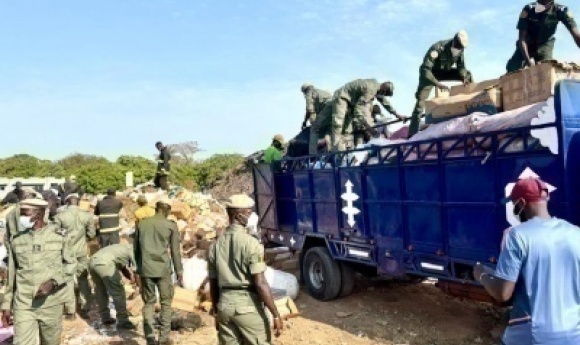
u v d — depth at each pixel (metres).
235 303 4.41
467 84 7.11
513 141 5.22
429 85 8.30
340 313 7.75
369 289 9.01
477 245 5.64
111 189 11.58
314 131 10.90
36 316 5.28
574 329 3.02
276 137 10.70
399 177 6.75
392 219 6.97
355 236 7.74
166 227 6.63
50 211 11.75
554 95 4.83
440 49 8.09
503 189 5.30
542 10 6.95
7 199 16.64
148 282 6.59
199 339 6.94
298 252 9.60
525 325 3.10
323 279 8.45
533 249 3.08
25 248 5.25
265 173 10.33
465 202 5.76
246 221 4.61
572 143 4.80
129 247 7.86
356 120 9.88
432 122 7.38
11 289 5.32
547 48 7.27
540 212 3.23
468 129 6.02
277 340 6.75
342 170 7.93
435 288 8.88
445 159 6.00
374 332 6.92
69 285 7.69
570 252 3.09
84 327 7.66
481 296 5.83
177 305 8.09
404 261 6.80
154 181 19.61
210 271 4.65
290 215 9.57
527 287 3.09
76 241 8.20
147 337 6.60
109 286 7.50
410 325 7.12
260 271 4.34
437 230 6.21
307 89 12.49
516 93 6.16
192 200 16.36
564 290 3.06
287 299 7.84
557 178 4.81
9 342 6.68
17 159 52.47
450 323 7.11
